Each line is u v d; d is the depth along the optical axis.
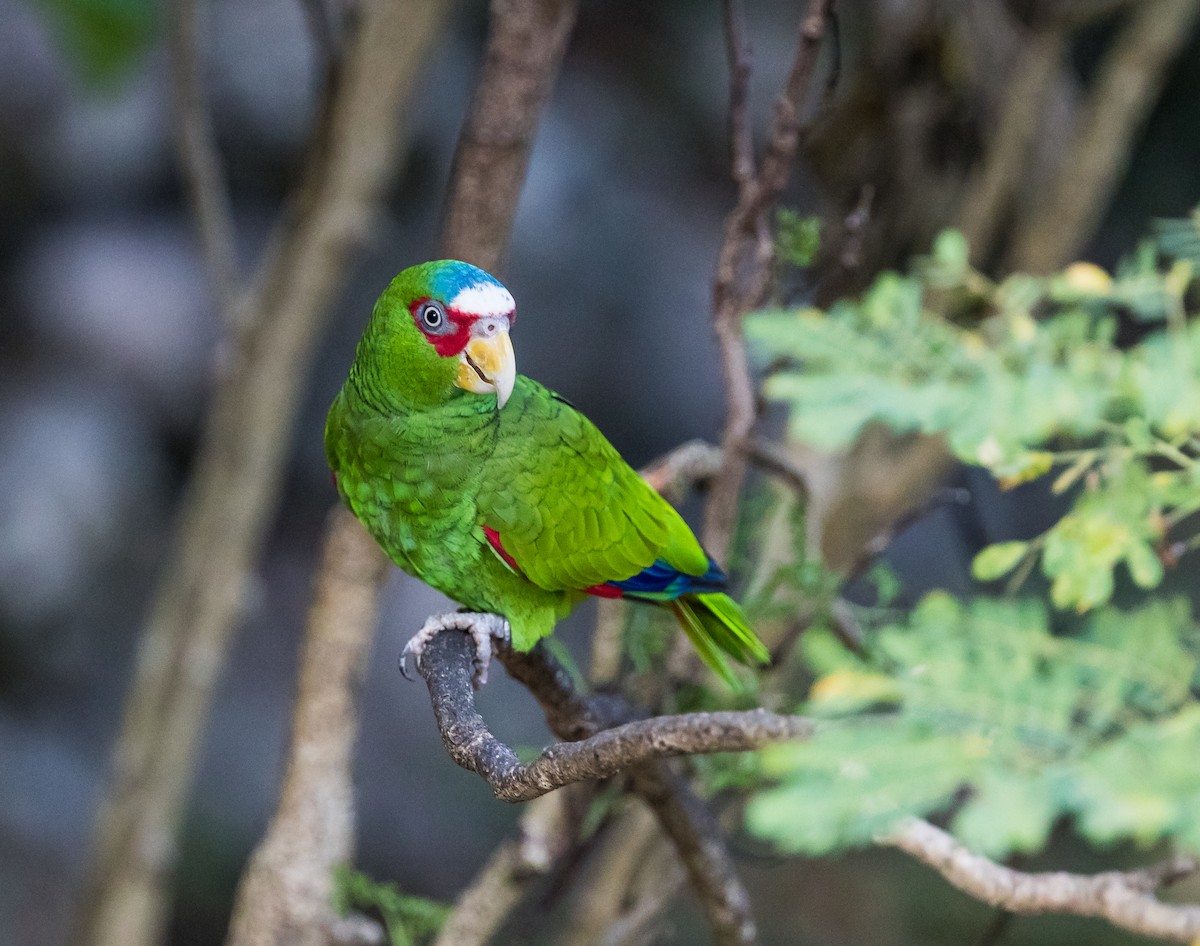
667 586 5.47
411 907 5.72
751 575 6.59
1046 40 7.10
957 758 2.48
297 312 7.27
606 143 15.67
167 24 8.16
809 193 11.17
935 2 7.29
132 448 15.11
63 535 14.27
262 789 14.03
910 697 2.73
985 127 7.52
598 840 5.56
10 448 14.39
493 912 5.40
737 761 5.21
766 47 15.77
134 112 14.79
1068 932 9.93
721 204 16.16
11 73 14.29
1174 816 2.28
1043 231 7.58
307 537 15.66
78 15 7.89
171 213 15.76
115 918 8.16
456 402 5.20
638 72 15.98
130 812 8.05
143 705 7.95
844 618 5.57
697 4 16.14
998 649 2.90
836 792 2.42
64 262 15.19
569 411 5.50
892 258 7.40
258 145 15.12
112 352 15.02
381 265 15.03
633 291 15.42
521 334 14.94
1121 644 2.94
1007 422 3.38
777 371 5.21
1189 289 4.53
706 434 15.58
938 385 3.50
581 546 5.38
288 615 15.19
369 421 5.29
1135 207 13.34
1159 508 3.29
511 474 5.27
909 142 7.38
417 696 14.72
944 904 12.49
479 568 5.48
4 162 14.62
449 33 14.64
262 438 7.54
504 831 14.55
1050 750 2.59
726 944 5.04
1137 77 7.33
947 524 14.52
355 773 14.07
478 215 5.40
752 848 7.94
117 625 14.73
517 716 14.38
